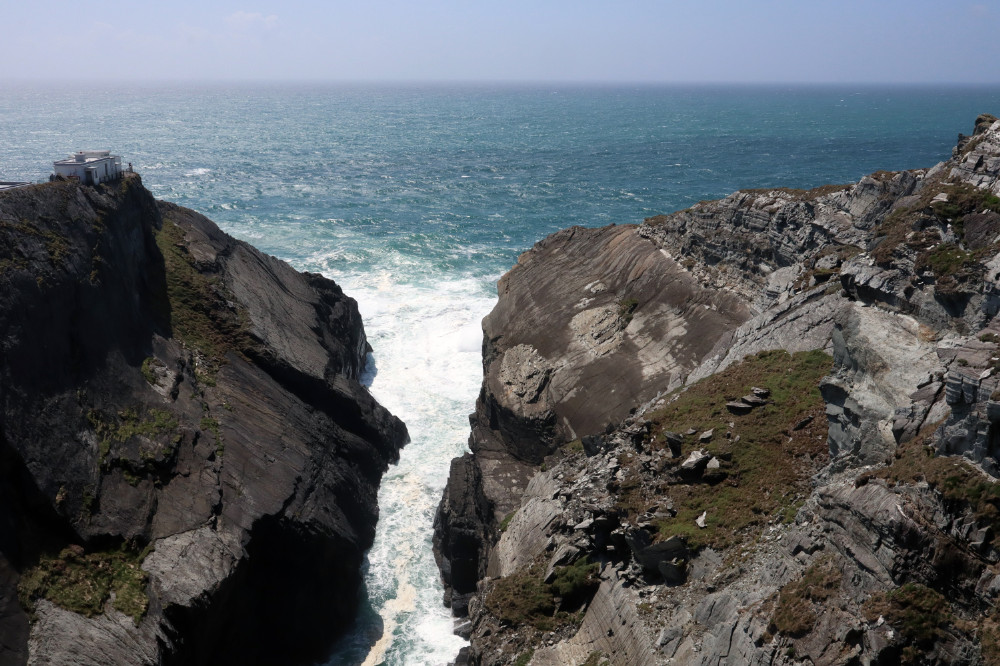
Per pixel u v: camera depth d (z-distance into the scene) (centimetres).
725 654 1991
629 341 4681
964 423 1772
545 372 4753
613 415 4181
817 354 3266
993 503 1648
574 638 2625
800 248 4272
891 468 1927
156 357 3819
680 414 3234
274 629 3309
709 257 4862
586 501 2980
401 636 3444
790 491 2539
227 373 4109
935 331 2336
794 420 2875
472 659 2880
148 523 2973
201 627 2789
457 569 3716
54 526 2747
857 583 1827
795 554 2069
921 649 1638
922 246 2575
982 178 2694
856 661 1716
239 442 3644
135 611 2630
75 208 3669
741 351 3675
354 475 4278
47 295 3112
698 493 2723
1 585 2455
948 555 1670
